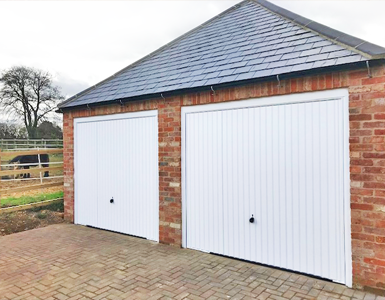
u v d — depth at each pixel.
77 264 5.26
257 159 5.21
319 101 4.57
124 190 7.18
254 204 5.24
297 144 4.79
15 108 28.83
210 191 5.78
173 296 4.07
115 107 7.21
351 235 4.22
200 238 5.92
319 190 4.57
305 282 4.45
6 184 14.73
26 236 7.05
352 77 4.22
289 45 5.51
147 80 7.25
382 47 4.06
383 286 3.98
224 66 5.93
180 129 6.14
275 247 5.00
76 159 8.20
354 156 4.20
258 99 5.17
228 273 4.81
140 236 6.88
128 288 4.32
